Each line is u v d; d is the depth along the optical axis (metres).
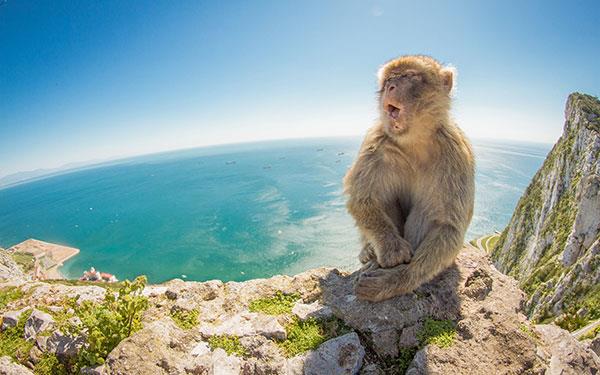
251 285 0.83
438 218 0.74
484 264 0.87
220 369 0.58
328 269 0.87
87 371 0.59
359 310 0.69
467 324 0.65
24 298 0.89
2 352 0.70
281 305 0.76
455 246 0.73
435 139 0.76
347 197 0.83
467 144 0.81
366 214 0.77
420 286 0.75
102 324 0.64
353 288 0.76
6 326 0.77
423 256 0.71
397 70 0.77
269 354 0.62
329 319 0.70
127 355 0.58
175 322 0.71
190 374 0.58
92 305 0.72
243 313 0.73
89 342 0.64
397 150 0.77
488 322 0.66
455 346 0.62
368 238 0.78
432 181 0.76
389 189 0.82
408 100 0.73
